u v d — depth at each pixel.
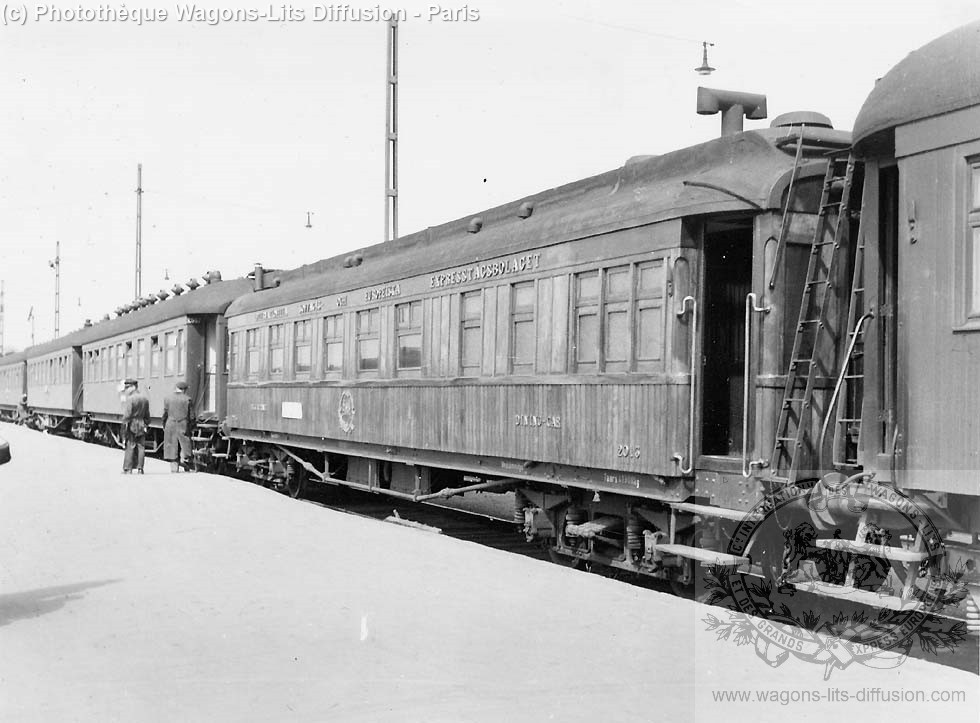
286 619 7.49
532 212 12.14
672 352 9.08
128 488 17.09
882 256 7.68
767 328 8.51
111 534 11.74
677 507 9.02
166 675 6.11
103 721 5.28
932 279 6.93
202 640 6.90
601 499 10.55
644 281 9.45
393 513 17.09
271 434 19.38
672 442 9.05
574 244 10.44
